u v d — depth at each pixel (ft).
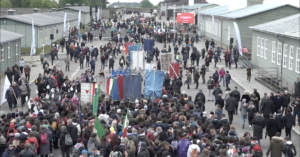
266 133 73.72
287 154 61.26
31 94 116.88
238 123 90.63
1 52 148.66
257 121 71.46
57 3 556.51
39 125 64.49
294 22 142.92
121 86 102.47
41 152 62.18
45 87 104.32
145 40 191.52
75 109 80.18
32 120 66.39
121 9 574.15
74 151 56.34
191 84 134.00
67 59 153.38
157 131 60.34
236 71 157.07
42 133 62.08
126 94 102.94
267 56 151.53
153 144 56.65
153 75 103.40
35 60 180.04
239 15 195.11
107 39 259.19
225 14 221.66
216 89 99.81
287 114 74.95
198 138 61.05
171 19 433.89
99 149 57.21
